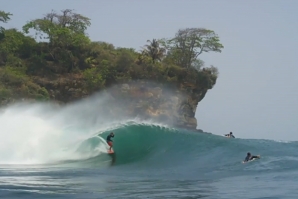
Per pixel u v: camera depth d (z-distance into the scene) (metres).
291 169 19.25
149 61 89.38
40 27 91.56
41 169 21.94
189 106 91.88
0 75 76.31
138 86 85.38
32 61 86.81
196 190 14.38
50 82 82.56
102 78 84.44
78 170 21.72
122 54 87.25
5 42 88.75
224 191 13.98
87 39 92.00
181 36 98.31
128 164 24.78
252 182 15.96
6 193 13.84
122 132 29.38
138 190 14.58
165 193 13.82
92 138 27.84
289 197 12.26
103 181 17.19
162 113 85.19
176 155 26.45
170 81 88.81
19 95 74.06
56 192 14.14
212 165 22.61
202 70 95.94
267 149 26.50
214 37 97.06
